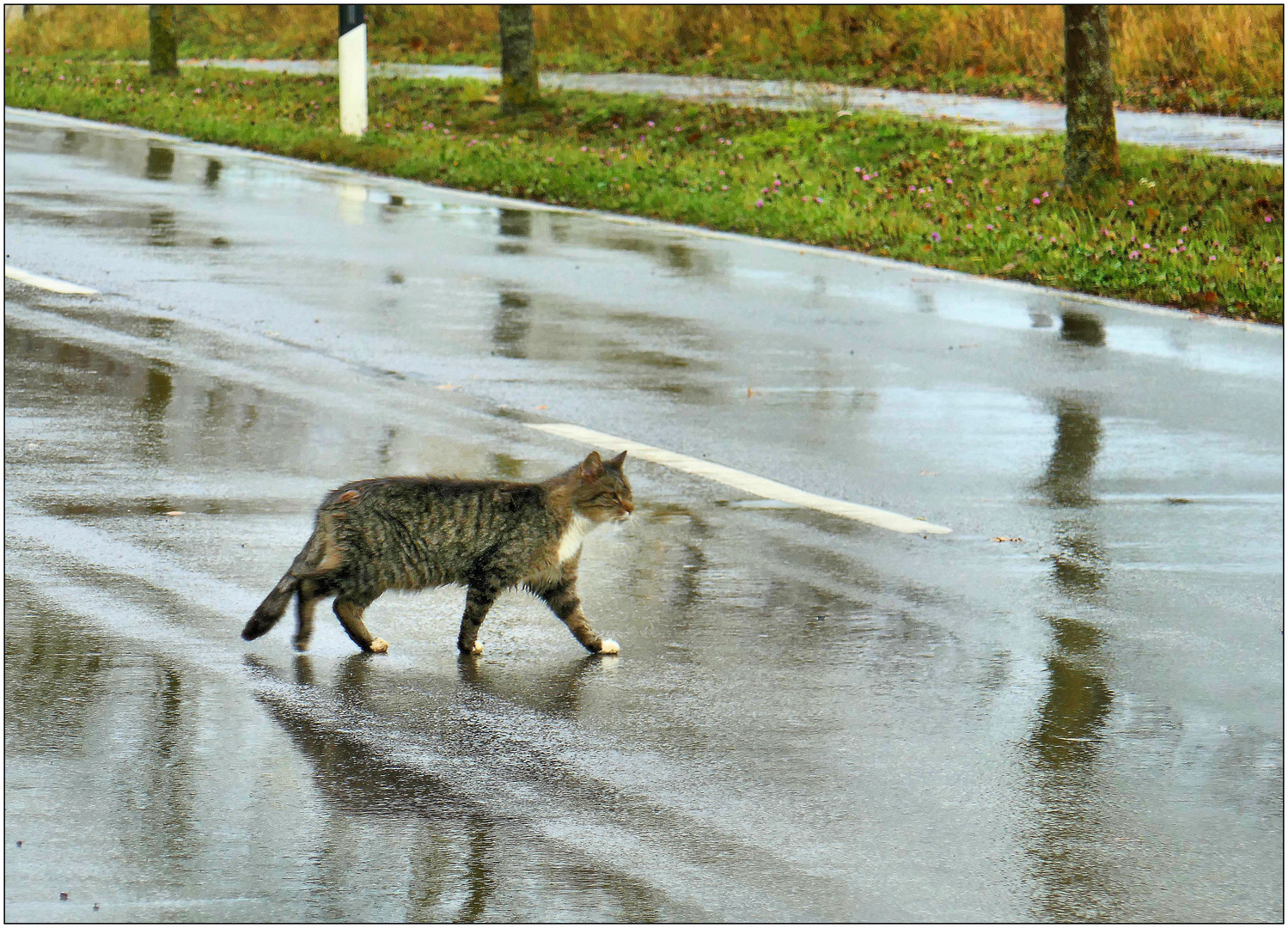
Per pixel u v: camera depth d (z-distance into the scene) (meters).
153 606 19.00
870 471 25.52
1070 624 19.03
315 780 14.59
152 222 47.44
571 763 15.09
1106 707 16.61
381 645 18.08
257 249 43.84
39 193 51.81
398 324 35.50
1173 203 50.03
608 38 100.31
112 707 16.08
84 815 13.80
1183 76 75.19
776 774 14.91
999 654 18.05
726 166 59.41
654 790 14.54
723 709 16.44
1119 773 15.06
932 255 45.22
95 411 28.02
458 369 31.64
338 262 42.41
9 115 75.75
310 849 13.30
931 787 14.71
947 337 35.56
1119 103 71.00
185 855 13.15
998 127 64.75
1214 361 33.56
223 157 63.03
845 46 90.44
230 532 21.77
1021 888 12.91
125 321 35.06
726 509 23.42
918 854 13.45
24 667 17.05
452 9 110.44
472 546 17.81
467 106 75.88
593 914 12.38
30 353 31.98
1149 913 12.58
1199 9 78.38
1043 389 31.00
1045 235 46.25
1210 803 14.48
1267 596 20.08
